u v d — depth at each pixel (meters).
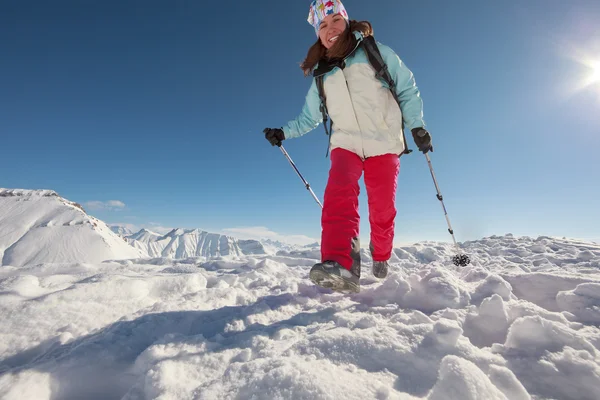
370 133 2.31
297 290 2.59
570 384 0.97
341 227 1.91
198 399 0.93
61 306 1.84
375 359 1.15
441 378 0.92
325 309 1.87
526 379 1.01
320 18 2.32
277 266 3.86
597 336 1.24
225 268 3.99
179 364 1.17
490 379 0.97
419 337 1.27
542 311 1.48
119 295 2.13
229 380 1.03
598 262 3.40
